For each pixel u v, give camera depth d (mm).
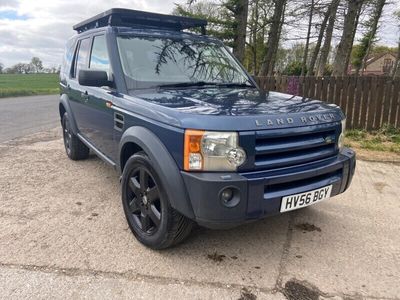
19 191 4539
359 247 3297
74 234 3441
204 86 3805
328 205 4242
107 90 3875
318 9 15367
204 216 2572
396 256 3158
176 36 4324
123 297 2559
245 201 2576
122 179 3391
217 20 11023
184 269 2904
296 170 2814
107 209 4023
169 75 3785
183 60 4023
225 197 2557
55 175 5188
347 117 7934
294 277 2832
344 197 4504
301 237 3473
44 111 13375
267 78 8336
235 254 3146
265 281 2775
